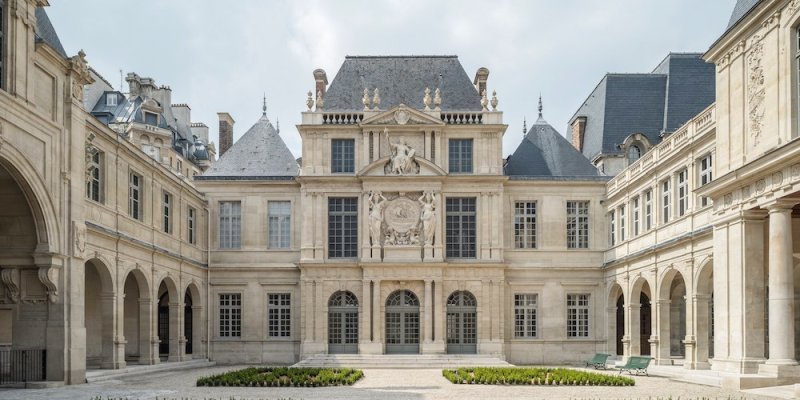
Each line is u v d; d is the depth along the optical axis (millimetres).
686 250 33469
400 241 45094
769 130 25906
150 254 37219
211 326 46250
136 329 40594
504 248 46250
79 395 24156
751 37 27297
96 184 32375
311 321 44938
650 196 39094
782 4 25109
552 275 46312
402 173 45156
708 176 32469
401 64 49688
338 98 48219
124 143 34062
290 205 47000
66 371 27672
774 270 25156
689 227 33500
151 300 37312
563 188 46750
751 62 27312
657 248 36562
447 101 48062
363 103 47531
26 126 25516
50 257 27016
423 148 45812
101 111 64750
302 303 45156
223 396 23906
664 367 34750
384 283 44844
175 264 40906
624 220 43344
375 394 24688
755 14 26438
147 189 37438
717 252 29297
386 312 45188
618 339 49125
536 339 45781
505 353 45719
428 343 44156
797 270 29266
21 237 27125
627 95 52688
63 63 28016
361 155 45938
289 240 46875
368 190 45219
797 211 27391
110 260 32594
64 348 27609
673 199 35562
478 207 45750
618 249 43750
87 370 32188
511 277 46219
